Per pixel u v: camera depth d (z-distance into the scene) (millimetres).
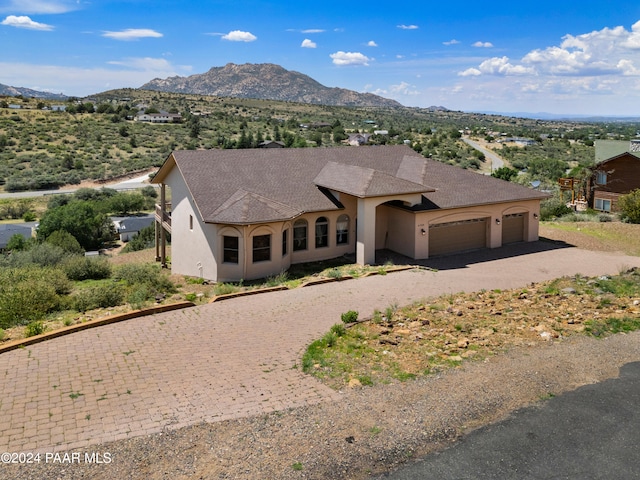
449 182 26219
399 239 24500
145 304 16344
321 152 27500
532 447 7281
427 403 8484
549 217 36906
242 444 7316
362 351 11000
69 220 54219
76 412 8477
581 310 13461
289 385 9406
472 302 14750
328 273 20672
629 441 7449
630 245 26984
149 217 65562
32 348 11953
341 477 6594
